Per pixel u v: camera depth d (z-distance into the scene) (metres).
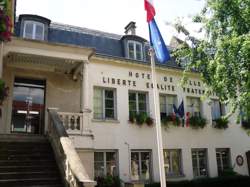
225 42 10.11
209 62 11.16
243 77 10.23
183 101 17.73
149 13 9.52
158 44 9.17
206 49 11.84
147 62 16.80
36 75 14.09
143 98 16.75
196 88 18.42
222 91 11.07
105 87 15.58
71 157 8.34
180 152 16.94
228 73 10.54
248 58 9.72
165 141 16.42
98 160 14.68
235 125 19.30
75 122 11.88
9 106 13.20
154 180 15.55
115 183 14.08
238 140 19.17
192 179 16.59
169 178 16.12
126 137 15.38
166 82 17.42
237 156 18.86
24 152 9.99
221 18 11.02
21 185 8.38
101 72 15.54
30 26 14.96
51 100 14.17
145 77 16.75
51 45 12.16
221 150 18.69
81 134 11.72
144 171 15.66
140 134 15.80
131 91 16.42
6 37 5.94
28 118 13.76
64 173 8.59
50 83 14.34
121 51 17.31
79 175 7.43
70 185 7.88
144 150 15.89
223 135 18.66
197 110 18.44
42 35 15.12
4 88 6.08
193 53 12.21
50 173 9.05
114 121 15.25
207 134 18.06
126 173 14.91
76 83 14.81
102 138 14.73
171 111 17.42
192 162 17.28
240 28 10.45
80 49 12.70
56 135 10.14
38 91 14.23
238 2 10.45
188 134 17.36
